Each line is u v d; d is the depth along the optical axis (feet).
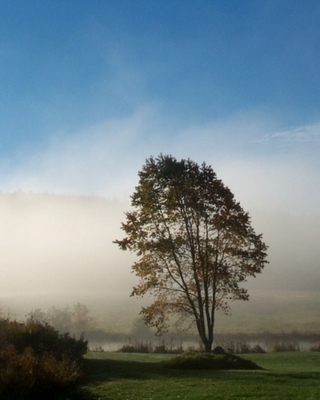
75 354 73.46
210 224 100.78
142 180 103.14
